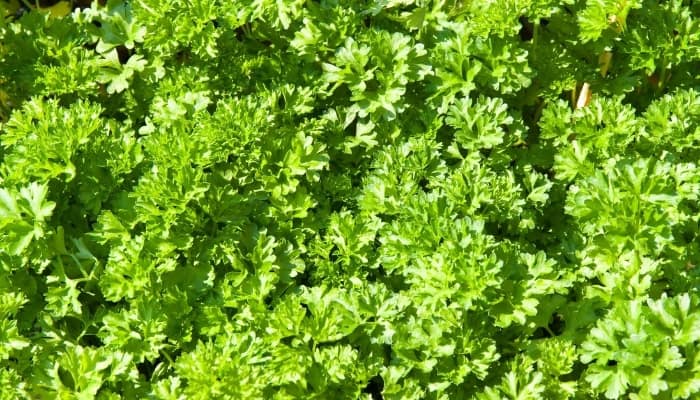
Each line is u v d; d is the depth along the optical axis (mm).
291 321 792
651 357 753
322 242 847
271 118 854
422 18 930
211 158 836
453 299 793
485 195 841
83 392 782
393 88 883
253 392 764
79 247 833
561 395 790
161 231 814
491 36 887
